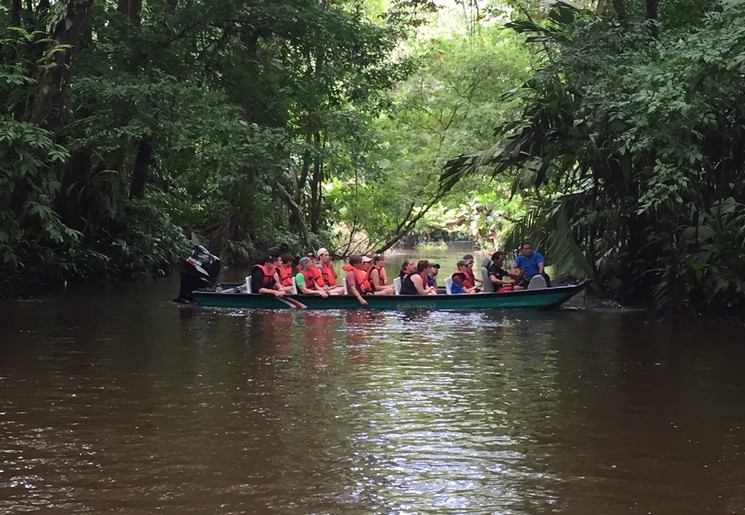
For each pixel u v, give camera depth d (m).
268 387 8.57
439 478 5.82
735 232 13.05
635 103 12.92
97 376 9.05
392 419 7.34
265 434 6.86
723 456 6.33
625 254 16.19
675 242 13.87
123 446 6.51
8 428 7.00
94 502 5.35
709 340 11.69
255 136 17.69
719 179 14.09
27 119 16.17
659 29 14.60
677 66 12.40
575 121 14.26
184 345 11.20
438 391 8.43
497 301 15.43
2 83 15.65
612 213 15.42
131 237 22.53
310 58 21.36
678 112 12.14
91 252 20.78
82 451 6.38
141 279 22.25
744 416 7.48
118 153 19.95
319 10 19.89
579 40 14.41
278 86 20.95
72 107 18.28
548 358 10.31
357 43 20.92
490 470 6.00
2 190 15.14
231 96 20.48
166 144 20.53
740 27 11.58
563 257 15.94
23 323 13.20
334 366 9.73
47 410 7.57
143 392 8.30
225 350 10.80
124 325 13.16
